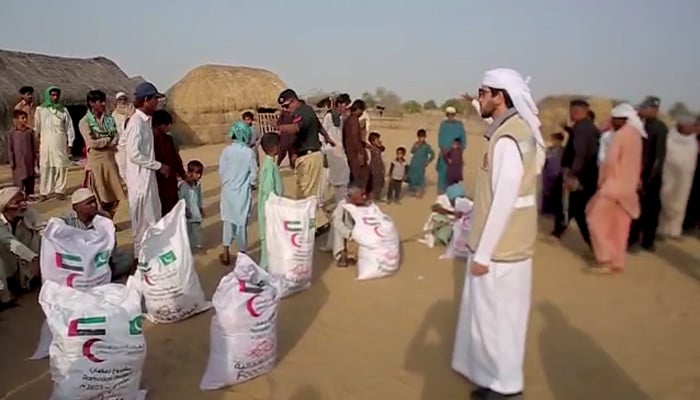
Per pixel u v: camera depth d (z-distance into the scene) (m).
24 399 4.40
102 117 8.84
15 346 5.25
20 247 5.82
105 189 8.82
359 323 5.87
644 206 8.45
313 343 5.40
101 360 3.98
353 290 6.80
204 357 5.06
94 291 4.35
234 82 28.14
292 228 6.55
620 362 5.12
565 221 9.25
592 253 8.51
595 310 6.32
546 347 5.39
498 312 4.12
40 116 12.01
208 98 26.92
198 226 8.17
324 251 8.28
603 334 5.70
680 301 6.62
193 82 27.41
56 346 3.97
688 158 9.10
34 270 6.46
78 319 3.97
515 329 4.16
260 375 4.76
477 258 4.03
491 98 4.06
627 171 7.34
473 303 4.25
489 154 4.02
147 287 5.59
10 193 6.18
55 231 5.18
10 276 6.25
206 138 26.64
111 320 4.05
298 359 5.08
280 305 6.30
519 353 4.21
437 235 8.74
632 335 5.68
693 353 5.30
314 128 8.64
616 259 7.55
